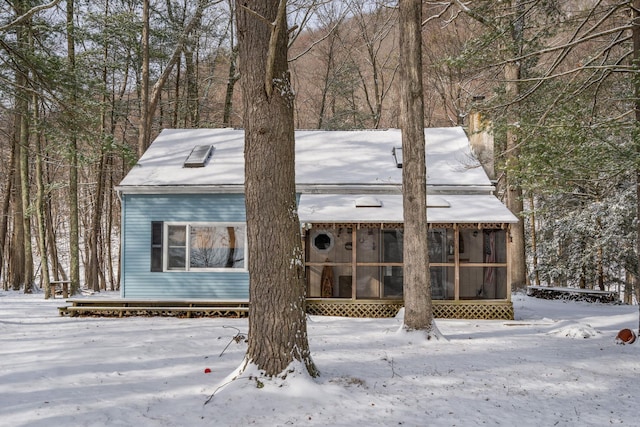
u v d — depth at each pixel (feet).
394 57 111.55
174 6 88.07
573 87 36.27
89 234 112.78
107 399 19.48
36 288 78.89
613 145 30.35
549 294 66.23
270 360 20.61
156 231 51.72
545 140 32.50
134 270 51.49
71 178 66.08
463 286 49.26
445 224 45.01
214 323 39.88
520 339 33.40
